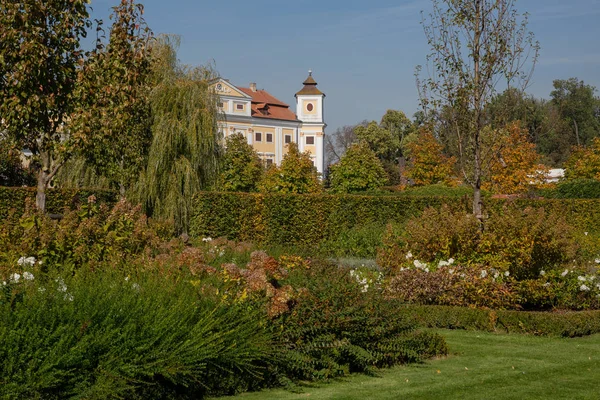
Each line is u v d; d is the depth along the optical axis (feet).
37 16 29.22
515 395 17.88
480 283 30.25
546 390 18.51
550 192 94.17
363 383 19.11
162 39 69.77
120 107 31.89
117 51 32.04
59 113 30.89
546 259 31.30
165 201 62.49
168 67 67.92
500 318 28.81
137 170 53.21
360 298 21.62
